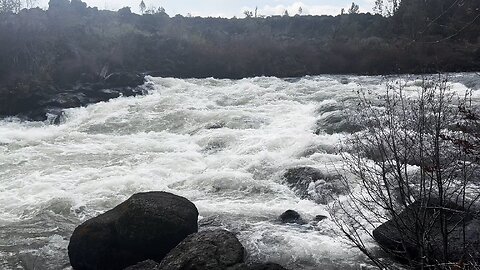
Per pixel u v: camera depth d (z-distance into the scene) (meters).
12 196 9.44
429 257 4.57
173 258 5.91
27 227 7.98
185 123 15.59
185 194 9.16
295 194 8.95
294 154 10.77
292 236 7.07
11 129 16.33
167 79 23.16
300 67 28.17
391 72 24.89
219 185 9.47
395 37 30.14
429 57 24.45
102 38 27.84
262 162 10.35
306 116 14.60
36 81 20.45
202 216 8.01
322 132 12.31
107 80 21.94
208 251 5.88
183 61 27.94
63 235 7.68
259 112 15.77
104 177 10.38
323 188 8.73
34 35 23.98
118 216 6.87
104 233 6.69
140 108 17.95
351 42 30.56
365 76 25.44
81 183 10.08
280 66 27.97
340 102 15.02
